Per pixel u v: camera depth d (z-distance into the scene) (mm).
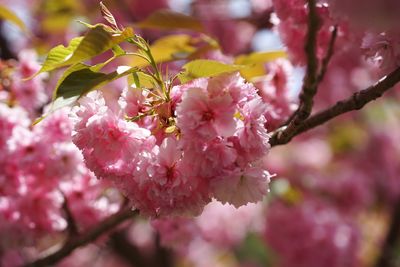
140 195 990
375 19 887
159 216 996
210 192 981
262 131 974
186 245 1290
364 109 2375
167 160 973
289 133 1066
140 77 1002
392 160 2393
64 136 1194
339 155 2367
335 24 1099
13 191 1217
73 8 1824
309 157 2318
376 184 2355
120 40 998
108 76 988
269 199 1938
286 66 1185
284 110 1177
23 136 1195
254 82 1184
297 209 1914
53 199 1241
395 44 1013
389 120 2484
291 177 2064
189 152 964
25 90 1285
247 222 2303
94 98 993
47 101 1368
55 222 1256
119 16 1856
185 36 1218
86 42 988
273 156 2158
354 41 1141
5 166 1201
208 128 955
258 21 1865
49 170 1188
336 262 1872
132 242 2098
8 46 1779
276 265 2023
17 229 1248
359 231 1935
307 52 1048
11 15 1308
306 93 1050
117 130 980
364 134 2400
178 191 975
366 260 2365
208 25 1958
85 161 995
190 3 2035
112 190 1274
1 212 1245
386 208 2408
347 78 1861
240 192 977
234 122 957
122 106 991
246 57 1203
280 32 1173
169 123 985
